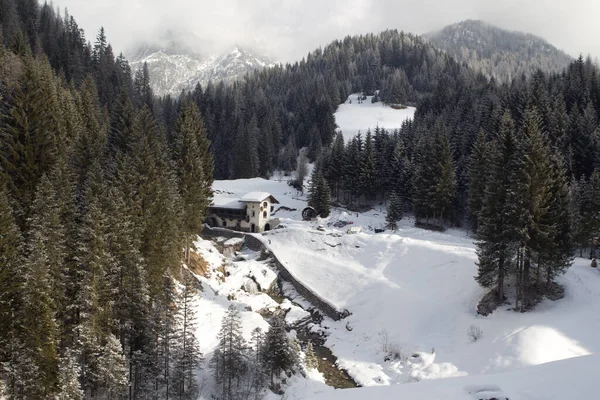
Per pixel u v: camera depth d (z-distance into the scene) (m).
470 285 52.94
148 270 41.34
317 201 96.75
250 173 137.62
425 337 47.06
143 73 170.88
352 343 50.38
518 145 47.47
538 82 107.56
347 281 63.34
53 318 28.31
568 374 18.91
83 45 147.00
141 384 32.88
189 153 59.75
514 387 18.14
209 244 71.69
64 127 59.16
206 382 35.88
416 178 91.25
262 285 63.38
